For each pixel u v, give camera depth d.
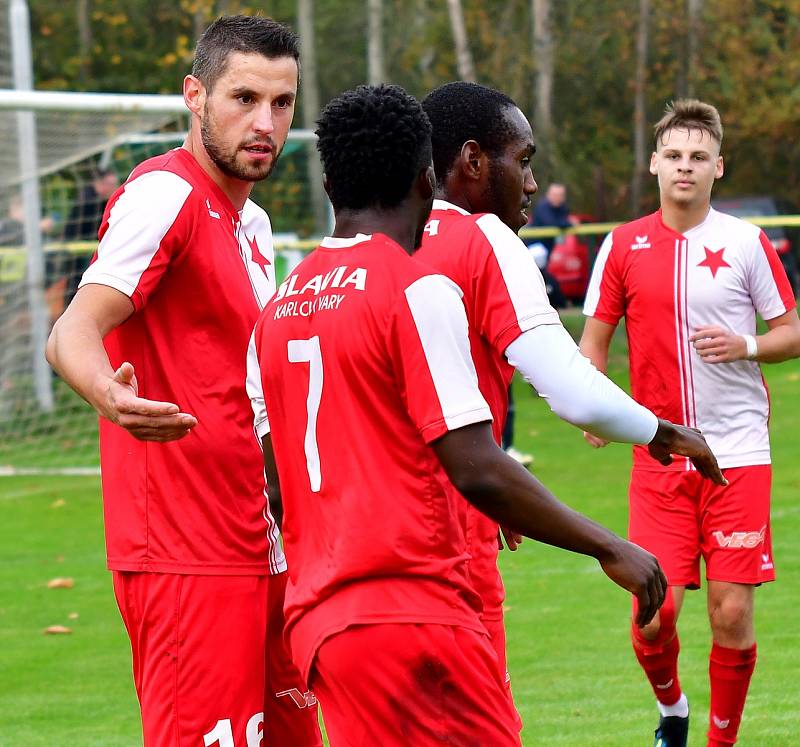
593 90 120.19
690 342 19.34
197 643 13.62
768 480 18.94
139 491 13.67
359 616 10.42
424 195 11.19
